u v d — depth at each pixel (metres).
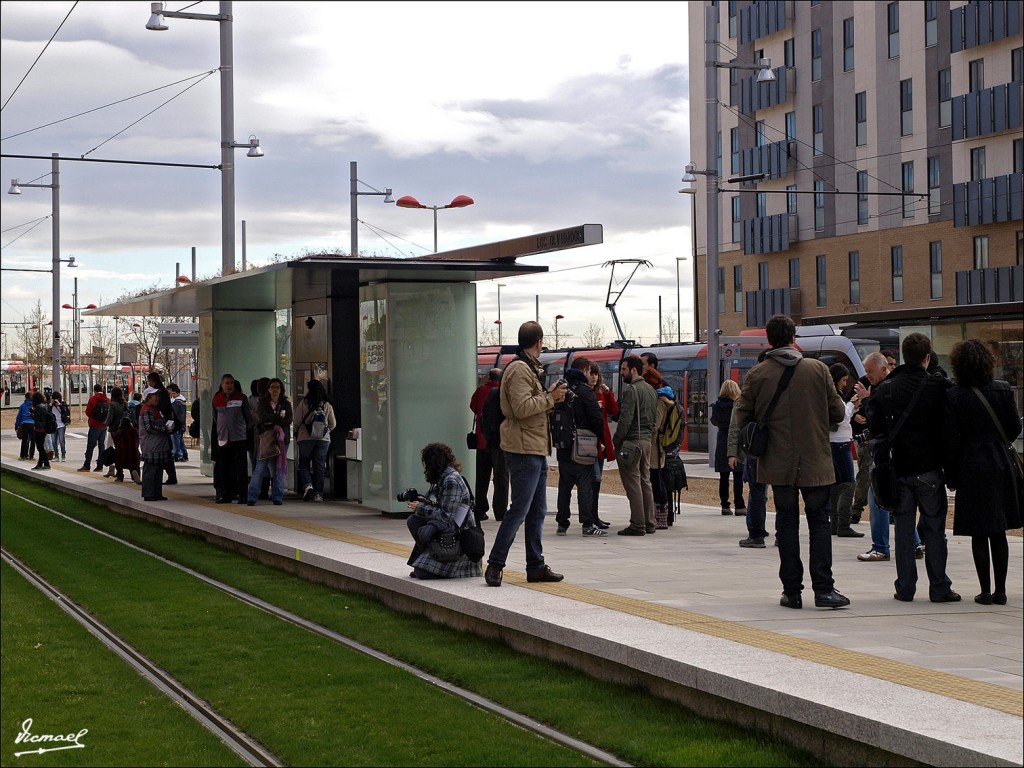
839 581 10.30
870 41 49.69
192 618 10.51
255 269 15.69
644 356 14.78
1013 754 4.98
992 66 44.47
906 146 48.38
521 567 11.06
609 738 6.55
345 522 15.38
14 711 7.59
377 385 16.25
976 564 8.93
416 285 16.05
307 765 6.35
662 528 14.86
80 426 61.47
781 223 54.28
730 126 57.75
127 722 7.30
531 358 9.86
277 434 18.16
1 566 14.39
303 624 10.09
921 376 9.05
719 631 7.76
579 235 13.26
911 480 9.02
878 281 50.03
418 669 8.41
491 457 15.84
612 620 8.18
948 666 6.68
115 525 18.19
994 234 45.12
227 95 22.53
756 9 55.06
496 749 6.47
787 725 6.20
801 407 8.59
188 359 60.59
